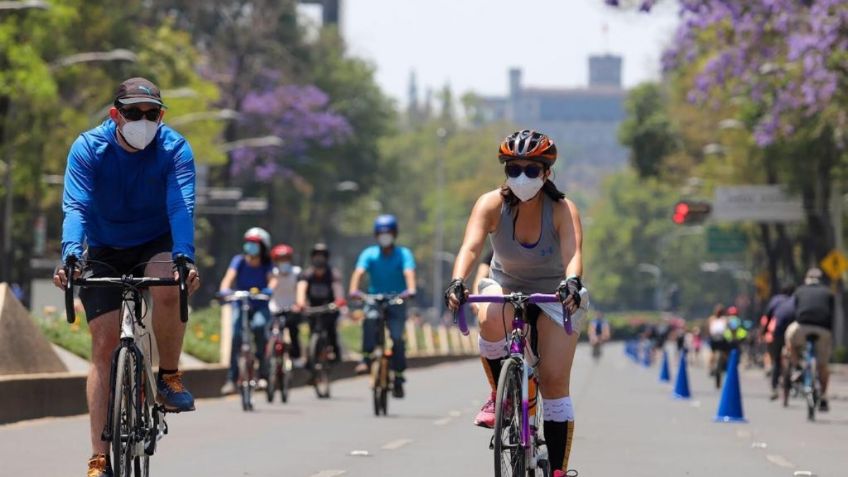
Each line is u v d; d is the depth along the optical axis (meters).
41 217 134.62
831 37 72.06
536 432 20.36
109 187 20.09
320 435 37.16
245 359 46.78
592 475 28.83
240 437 36.12
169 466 28.72
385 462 30.23
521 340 20.03
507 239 20.67
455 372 99.31
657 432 41.47
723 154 158.50
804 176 122.44
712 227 175.25
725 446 36.81
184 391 20.69
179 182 19.80
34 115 105.31
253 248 46.97
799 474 29.56
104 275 20.39
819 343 51.03
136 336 19.84
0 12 96.75
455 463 30.20
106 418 19.47
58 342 48.19
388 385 45.44
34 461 28.66
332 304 53.38
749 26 77.19
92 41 138.50
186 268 19.00
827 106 79.75
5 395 37.94
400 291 45.31
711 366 84.44
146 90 19.47
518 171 19.92
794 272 152.75
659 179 175.25
